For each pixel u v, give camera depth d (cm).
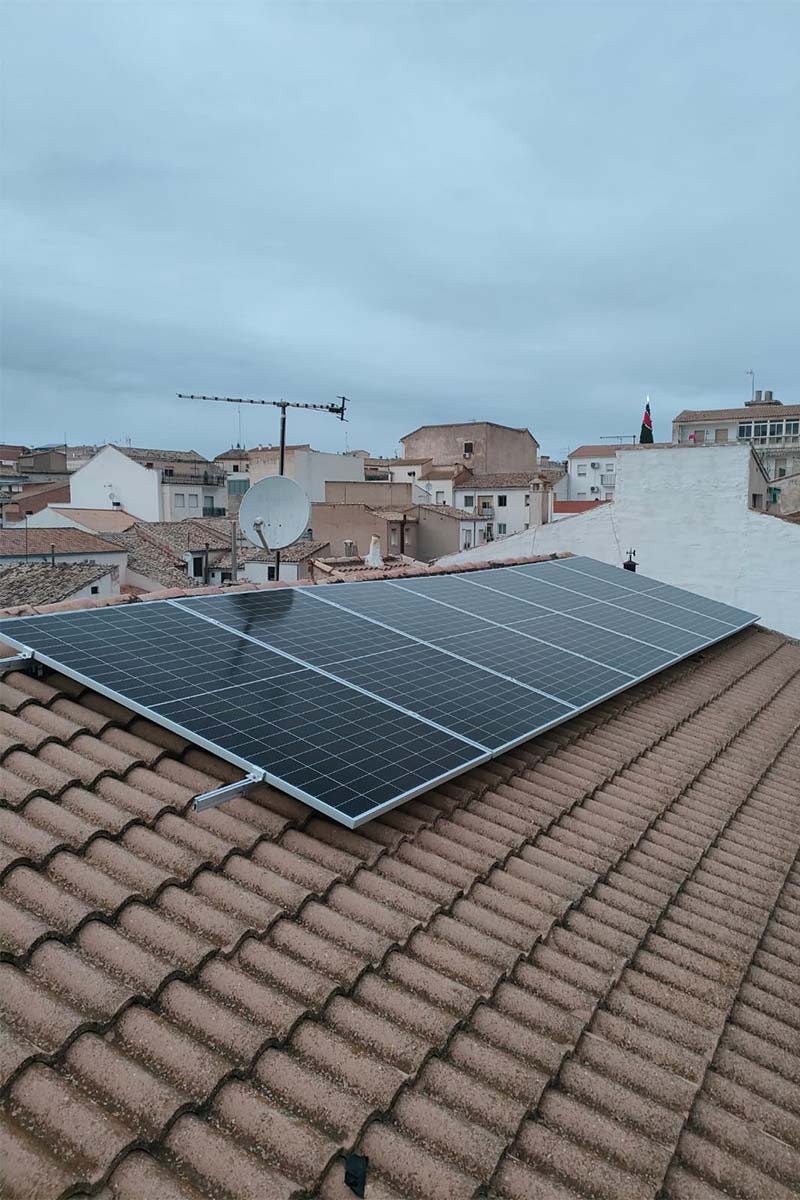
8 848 440
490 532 7312
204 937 420
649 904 580
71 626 660
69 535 4812
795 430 7038
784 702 1161
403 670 739
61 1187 273
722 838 720
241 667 655
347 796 507
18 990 353
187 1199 283
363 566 3734
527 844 620
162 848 477
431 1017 407
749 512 2305
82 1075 325
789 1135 405
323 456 7256
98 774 531
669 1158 367
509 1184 335
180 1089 329
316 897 479
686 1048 445
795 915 620
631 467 2447
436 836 587
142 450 8381
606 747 852
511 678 798
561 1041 423
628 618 1222
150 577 4825
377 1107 348
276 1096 344
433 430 8812
